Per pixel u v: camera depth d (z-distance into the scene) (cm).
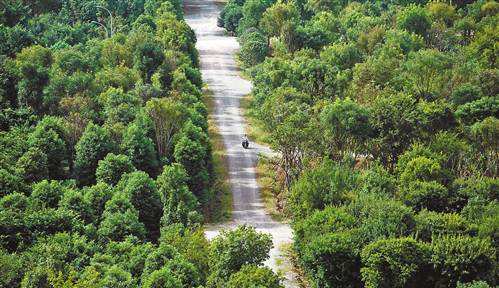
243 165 12075
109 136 10781
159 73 13350
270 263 9012
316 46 16500
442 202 9338
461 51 15888
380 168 9925
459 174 10306
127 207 9038
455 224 8462
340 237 8112
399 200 9319
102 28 18112
